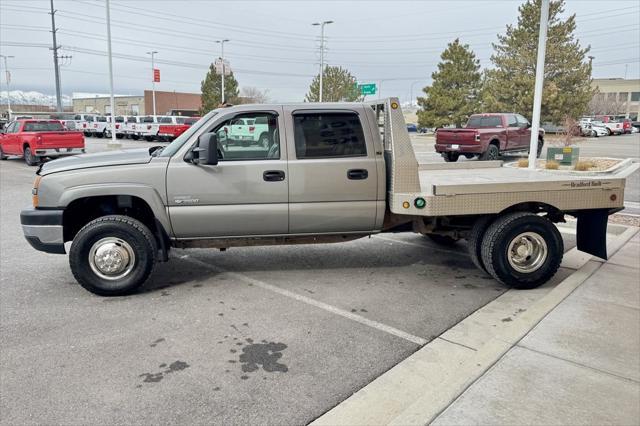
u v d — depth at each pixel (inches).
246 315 184.5
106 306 193.6
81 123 1692.9
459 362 147.9
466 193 203.8
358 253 272.7
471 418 115.3
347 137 210.7
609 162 715.4
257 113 205.2
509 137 715.4
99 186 198.5
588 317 173.8
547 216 229.3
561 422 113.7
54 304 195.9
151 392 131.5
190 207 202.8
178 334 167.8
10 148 797.9
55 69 2391.7
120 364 146.8
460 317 183.5
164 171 200.5
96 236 198.2
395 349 157.1
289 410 123.3
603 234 225.8
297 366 146.0
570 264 245.4
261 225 208.5
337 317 183.0
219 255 267.9
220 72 1873.8
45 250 202.5
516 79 1403.8
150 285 218.7
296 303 197.2
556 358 143.9
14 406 124.6
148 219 218.2
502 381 131.2
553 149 617.0
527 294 208.4
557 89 1369.3
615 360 142.9
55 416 120.4
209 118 206.1
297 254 270.1
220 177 201.9
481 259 219.1
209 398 128.7
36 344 159.8
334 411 122.8
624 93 3799.2
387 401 127.0
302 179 206.4
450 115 1672.0
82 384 135.4
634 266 235.1
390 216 224.5
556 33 1396.4
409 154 206.7
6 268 245.1
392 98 205.3
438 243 293.3
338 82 2240.4
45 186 199.9
